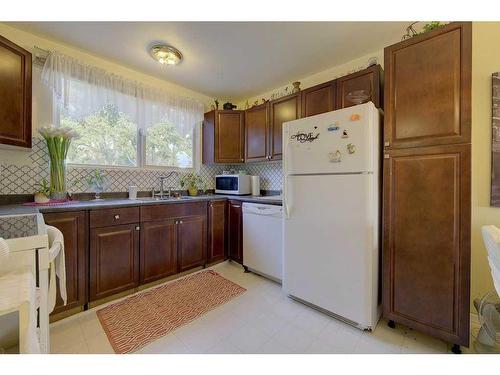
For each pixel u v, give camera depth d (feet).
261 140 9.62
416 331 5.22
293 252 6.46
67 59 6.67
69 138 6.62
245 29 6.12
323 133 5.77
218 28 6.09
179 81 9.37
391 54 5.09
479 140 5.27
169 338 5.01
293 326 5.46
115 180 8.11
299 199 6.29
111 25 5.97
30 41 6.30
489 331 3.99
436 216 4.57
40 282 3.23
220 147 10.28
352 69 7.74
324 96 7.53
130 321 5.56
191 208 8.29
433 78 4.58
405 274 4.95
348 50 7.14
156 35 6.37
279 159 8.98
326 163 5.71
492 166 5.10
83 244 5.75
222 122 10.32
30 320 2.54
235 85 9.77
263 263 7.97
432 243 4.62
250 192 10.53
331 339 5.00
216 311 6.07
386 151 5.15
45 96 6.56
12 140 5.23
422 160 4.71
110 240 6.23
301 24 5.93
